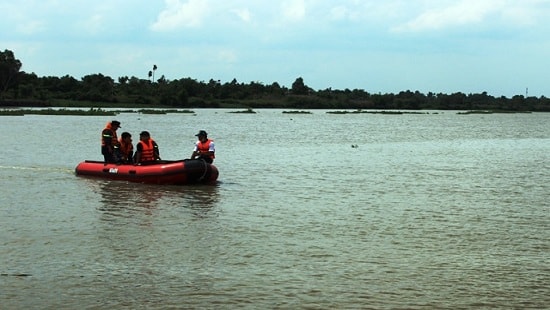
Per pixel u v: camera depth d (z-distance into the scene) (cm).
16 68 14038
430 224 1503
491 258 1201
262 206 1717
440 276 1085
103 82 16000
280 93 19488
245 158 3130
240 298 968
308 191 2009
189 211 1627
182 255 1195
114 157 2220
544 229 1459
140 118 8344
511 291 1011
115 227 1419
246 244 1284
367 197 1900
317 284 1037
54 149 3400
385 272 1105
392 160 3127
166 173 2041
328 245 1285
